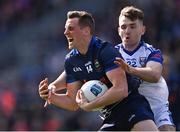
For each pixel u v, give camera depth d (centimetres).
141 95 1906
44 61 4916
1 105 4162
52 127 3869
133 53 1973
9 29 5697
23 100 4241
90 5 5372
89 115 3897
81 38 1864
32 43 5328
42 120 3938
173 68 3591
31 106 4062
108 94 1812
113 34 4606
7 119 4028
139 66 1962
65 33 1880
